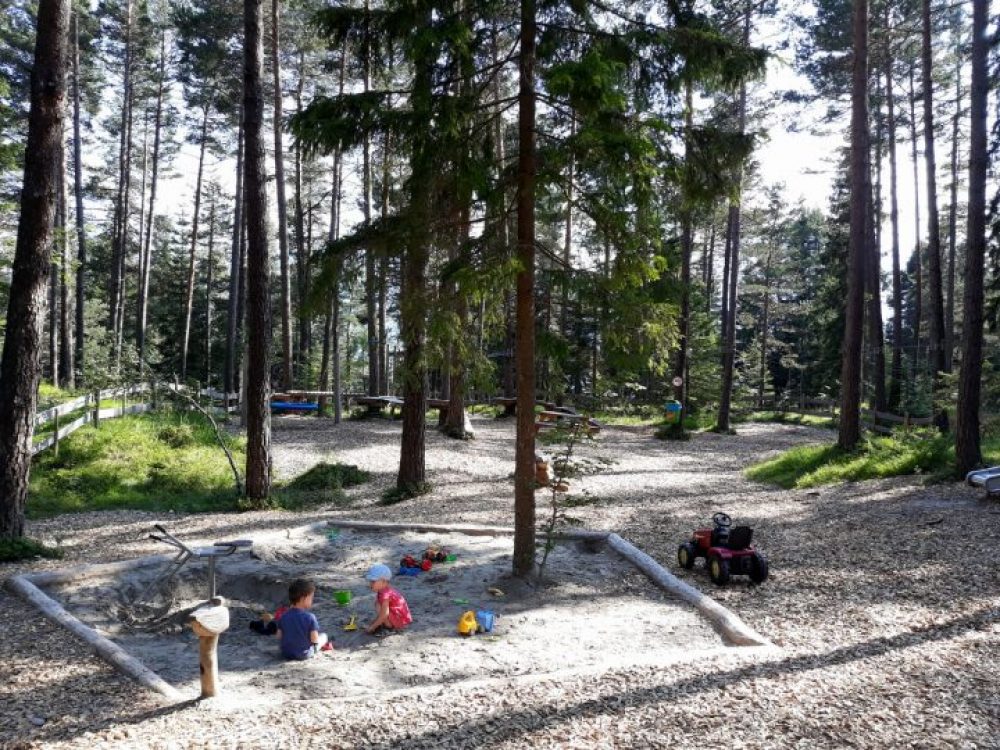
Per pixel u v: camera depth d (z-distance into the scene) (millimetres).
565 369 7914
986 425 18875
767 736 4199
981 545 8555
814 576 7961
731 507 12172
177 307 47750
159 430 17656
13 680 5172
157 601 7625
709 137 7270
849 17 21750
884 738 4172
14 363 8797
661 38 6914
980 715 4441
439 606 7293
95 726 4426
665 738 4180
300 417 24828
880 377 25922
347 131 6855
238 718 4523
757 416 32875
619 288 6953
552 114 9562
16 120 26484
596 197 7023
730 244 27875
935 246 21078
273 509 12695
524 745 4113
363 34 7051
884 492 12320
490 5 7102
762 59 7051
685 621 6754
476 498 13133
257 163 12281
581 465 8016
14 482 8766
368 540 10023
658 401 32812
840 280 34688
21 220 8836
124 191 31312
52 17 8789
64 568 7988
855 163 15742
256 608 7625
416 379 7977
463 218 7535
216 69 27047
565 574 8273
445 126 6672
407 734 4262
